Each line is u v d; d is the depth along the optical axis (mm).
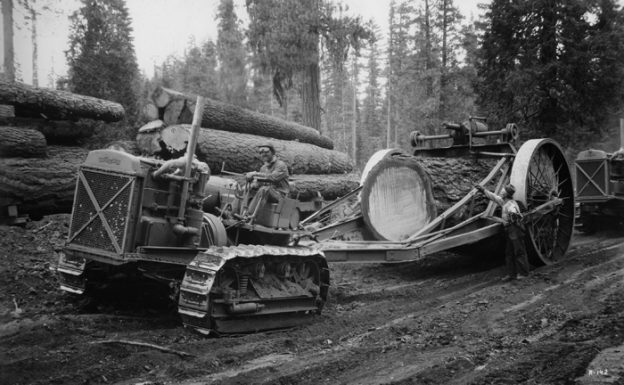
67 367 4617
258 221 7027
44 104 10273
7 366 4453
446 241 8898
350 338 6121
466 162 11094
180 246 6199
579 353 5133
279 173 7012
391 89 41656
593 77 20359
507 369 4746
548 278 8867
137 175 5766
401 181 10062
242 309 5863
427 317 6895
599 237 14016
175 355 5109
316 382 4629
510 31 21453
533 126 21281
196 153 11047
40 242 8477
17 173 8938
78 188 6066
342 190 14391
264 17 16500
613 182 14281
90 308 6637
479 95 22844
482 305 7434
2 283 6914
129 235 5727
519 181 9711
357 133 52844
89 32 14773
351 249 8023
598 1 20391
